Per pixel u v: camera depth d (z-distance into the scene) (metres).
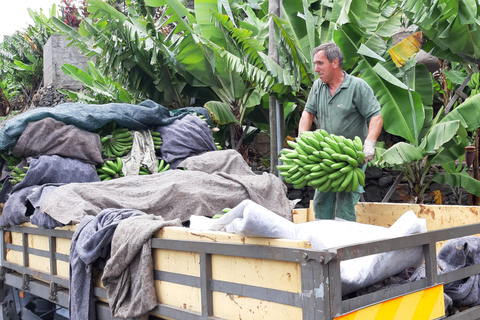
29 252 3.65
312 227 2.95
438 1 5.39
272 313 1.82
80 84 15.19
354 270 1.99
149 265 2.36
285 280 1.77
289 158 3.50
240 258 1.96
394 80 5.84
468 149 6.86
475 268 2.31
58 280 3.09
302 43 6.89
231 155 4.85
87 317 2.61
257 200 4.01
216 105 7.62
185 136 5.27
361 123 3.69
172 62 8.22
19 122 4.35
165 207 3.68
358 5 6.57
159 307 2.32
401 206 3.73
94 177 4.48
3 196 4.58
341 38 6.52
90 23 8.37
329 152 3.29
